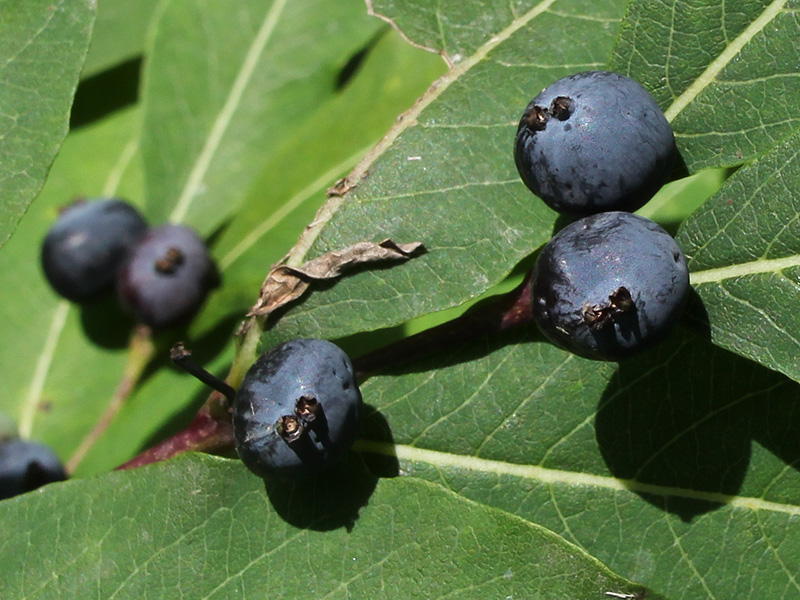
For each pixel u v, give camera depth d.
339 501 0.13
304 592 0.13
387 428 0.14
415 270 0.13
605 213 0.13
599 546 0.13
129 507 0.13
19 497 0.13
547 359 0.14
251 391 0.13
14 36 0.14
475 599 0.13
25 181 0.14
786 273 0.13
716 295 0.13
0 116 0.14
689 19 0.13
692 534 0.13
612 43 0.14
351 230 0.14
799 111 0.13
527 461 0.14
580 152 0.13
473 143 0.14
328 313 0.13
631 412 0.14
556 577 0.13
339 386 0.13
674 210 0.15
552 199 0.13
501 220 0.14
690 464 0.14
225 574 0.13
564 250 0.12
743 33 0.13
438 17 0.14
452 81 0.14
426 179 0.14
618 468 0.14
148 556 0.13
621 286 0.12
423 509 0.13
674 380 0.14
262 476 0.13
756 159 0.13
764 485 0.13
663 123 0.13
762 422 0.13
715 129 0.13
